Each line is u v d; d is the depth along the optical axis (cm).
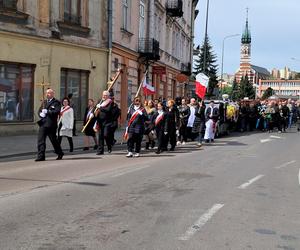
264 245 564
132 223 640
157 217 677
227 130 2581
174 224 642
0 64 1841
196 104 1989
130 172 1095
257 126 3075
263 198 843
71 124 1502
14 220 639
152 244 551
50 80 2062
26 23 1928
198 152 1619
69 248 527
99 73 2353
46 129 1274
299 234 618
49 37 2041
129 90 2756
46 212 686
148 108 1650
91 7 2292
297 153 1683
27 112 1973
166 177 1041
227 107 2600
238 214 712
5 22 1841
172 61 4072
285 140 2272
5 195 795
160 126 1571
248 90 11250
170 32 3944
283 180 1061
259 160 1430
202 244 558
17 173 1040
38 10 1988
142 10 3000
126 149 1658
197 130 1962
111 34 2403
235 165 1291
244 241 577
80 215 675
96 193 833
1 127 1844
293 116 3512
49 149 1538
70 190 853
